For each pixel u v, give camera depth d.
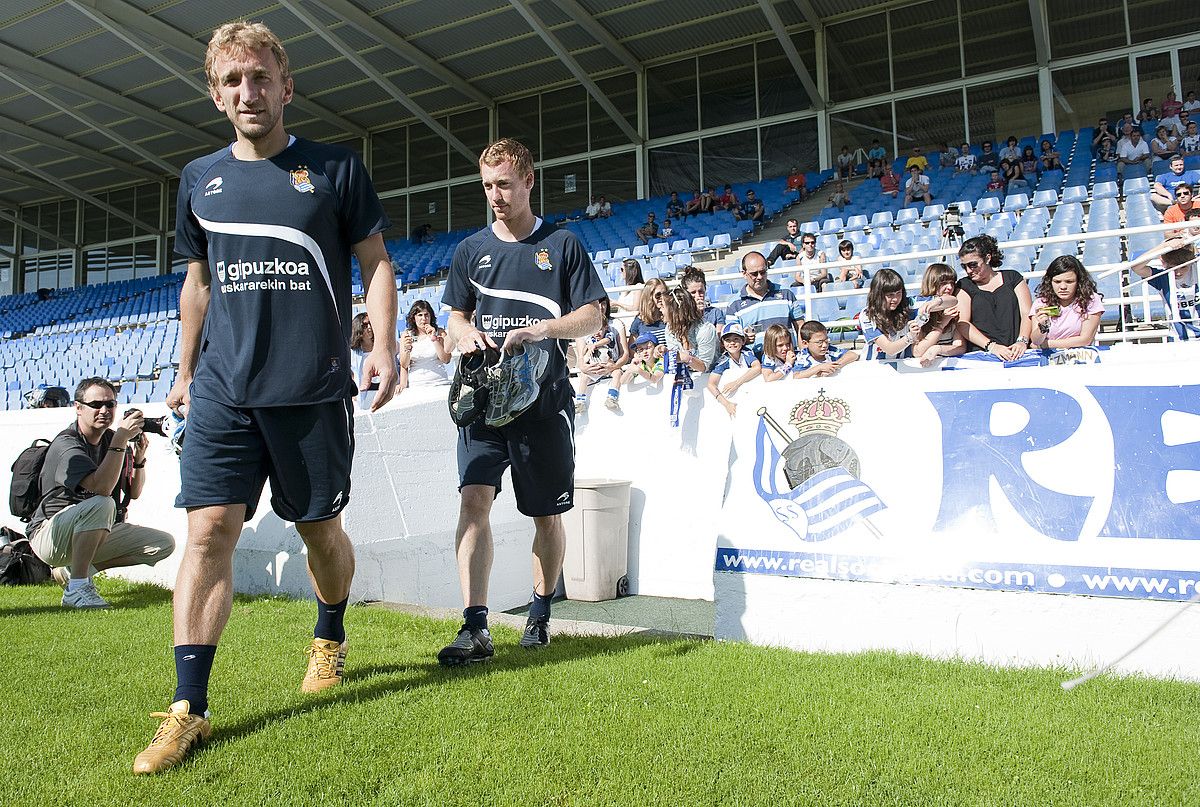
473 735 2.16
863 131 18.42
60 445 4.51
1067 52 17.05
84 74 20.02
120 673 2.84
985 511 3.14
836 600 3.29
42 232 28.39
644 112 20.42
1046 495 3.06
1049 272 5.02
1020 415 3.20
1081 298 4.91
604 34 18.28
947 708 2.38
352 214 2.56
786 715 2.31
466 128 22.55
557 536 3.30
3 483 6.25
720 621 3.53
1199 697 2.48
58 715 2.38
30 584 4.98
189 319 2.60
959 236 11.25
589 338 6.22
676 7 17.52
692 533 5.71
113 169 25.89
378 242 2.62
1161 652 2.78
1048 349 4.70
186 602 2.24
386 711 2.35
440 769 1.95
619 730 2.20
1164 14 16.22
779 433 3.63
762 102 19.27
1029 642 2.96
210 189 2.45
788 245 10.74
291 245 2.41
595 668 2.80
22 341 21.62
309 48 18.98
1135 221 11.14
